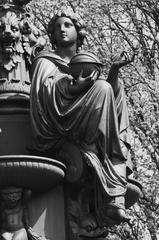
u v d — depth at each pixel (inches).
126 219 235.1
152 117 532.4
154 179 509.4
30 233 239.3
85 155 236.7
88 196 246.7
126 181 239.0
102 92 237.5
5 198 236.2
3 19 260.7
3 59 259.6
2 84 257.4
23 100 253.9
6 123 252.1
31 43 263.6
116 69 248.4
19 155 233.8
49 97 240.7
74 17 262.7
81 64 239.8
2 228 238.8
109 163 238.5
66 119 238.8
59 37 260.1
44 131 240.4
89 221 243.6
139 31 580.1
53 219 244.5
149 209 511.5
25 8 272.7
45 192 245.3
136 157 522.6
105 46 559.2
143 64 561.6
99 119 236.5
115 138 239.8
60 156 242.7
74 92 239.5
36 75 247.4
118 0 572.1
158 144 532.4
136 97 534.3
